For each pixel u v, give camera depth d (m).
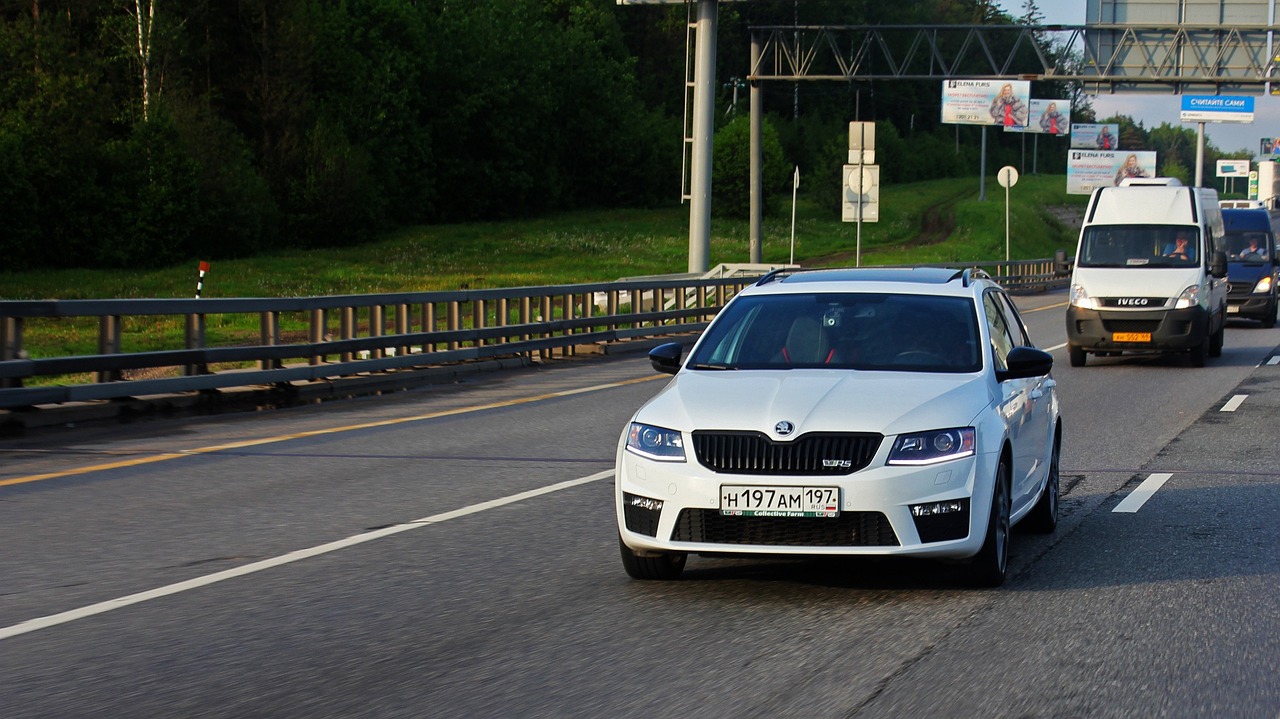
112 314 18.89
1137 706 6.51
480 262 82.19
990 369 9.71
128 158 73.06
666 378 26.28
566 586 9.26
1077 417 20.00
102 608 8.65
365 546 10.66
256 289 61.41
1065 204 168.50
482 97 117.12
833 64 185.62
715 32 44.38
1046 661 7.33
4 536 11.05
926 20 198.38
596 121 130.62
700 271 44.50
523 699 6.68
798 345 10.03
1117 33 55.78
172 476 14.29
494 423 19.16
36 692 6.84
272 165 88.44
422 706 6.57
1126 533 11.28
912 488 8.45
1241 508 12.45
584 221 116.81
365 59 105.69
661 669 7.21
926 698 6.65
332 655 7.52
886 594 9.02
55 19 76.69
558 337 30.69
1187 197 29.28
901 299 10.41
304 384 22.64
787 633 7.98
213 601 8.84
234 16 90.75
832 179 136.25
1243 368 28.47
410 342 25.17
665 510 8.73
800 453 8.53
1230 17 54.62
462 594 9.03
